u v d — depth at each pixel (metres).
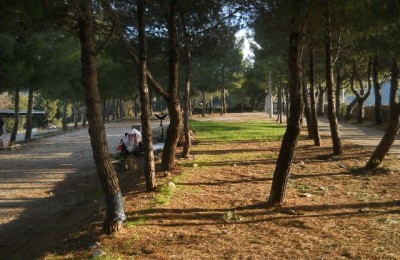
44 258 6.15
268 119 45.81
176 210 7.95
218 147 18.41
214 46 15.46
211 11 13.05
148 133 9.57
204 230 6.84
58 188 13.84
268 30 9.86
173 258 5.69
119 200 6.86
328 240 6.20
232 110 80.06
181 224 7.16
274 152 16.39
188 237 6.50
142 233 6.70
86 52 6.58
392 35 15.42
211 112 71.56
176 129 11.79
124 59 14.78
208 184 10.26
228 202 8.57
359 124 37.00
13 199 12.32
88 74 6.64
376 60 33.53
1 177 15.70
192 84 51.47
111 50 13.82
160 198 8.71
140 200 8.70
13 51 22.97
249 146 18.69
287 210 7.86
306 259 5.50
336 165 12.95
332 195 9.14
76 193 13.09
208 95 72.94
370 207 8.09
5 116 51.12
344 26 12.34
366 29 11.88
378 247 5.84
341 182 10.52
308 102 21.41
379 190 9.55
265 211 7.88
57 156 21.48
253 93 77.25
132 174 13.42
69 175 16.09
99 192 12.34
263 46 22.53
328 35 14.27
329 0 7.97
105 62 38.88
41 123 65.75
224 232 6.70
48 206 11.55
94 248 6.18
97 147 6.72
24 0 5.88
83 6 6.27
